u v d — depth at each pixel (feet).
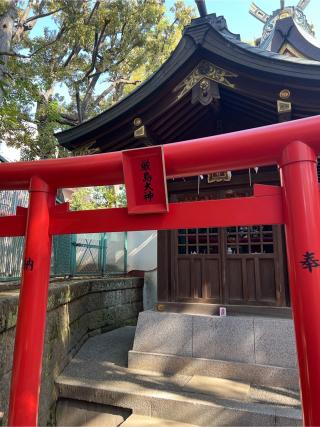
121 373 13.97
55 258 22.93
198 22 12.01
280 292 14.21
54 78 31.60
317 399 4.66
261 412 10.08
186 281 15.98
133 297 27.55
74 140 14.48
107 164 6.83
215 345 13.79
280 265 14.39
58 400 12.84
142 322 15.16
